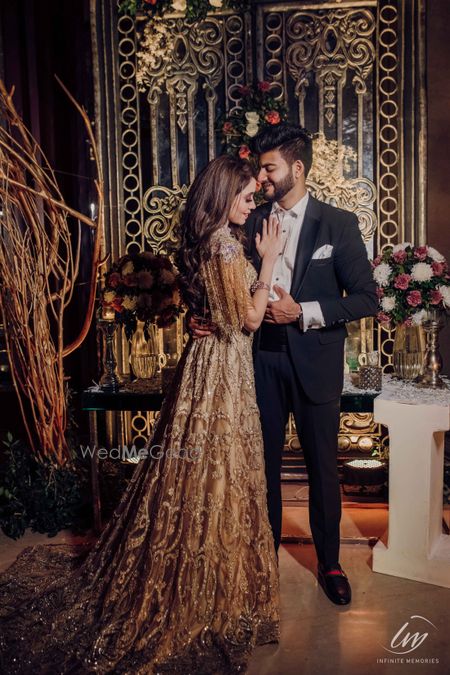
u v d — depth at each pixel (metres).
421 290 3.41
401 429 3.09
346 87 4.21
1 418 4.80
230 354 2.66
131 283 3.56
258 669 2.50
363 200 4.26
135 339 3.79
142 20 4.24
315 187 4.26
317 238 2.94
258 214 3.10
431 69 4.30
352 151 4.25
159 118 4.32
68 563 3.19
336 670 2.48
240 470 2.63
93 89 4.22
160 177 4.36
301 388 2.91
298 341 2.90
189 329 2.73
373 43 4.17
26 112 4.85
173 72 4.25
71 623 2.65
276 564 2.74
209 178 2.58
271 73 4.25
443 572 3.08
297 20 4.18
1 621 2.73
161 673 2.40
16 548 3.55
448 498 3.95
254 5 4.14
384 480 3.99
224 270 2.54
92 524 3.80
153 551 2.58
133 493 2.85
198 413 2.62
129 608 2.59
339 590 2.95
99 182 3.97
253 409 2.70
